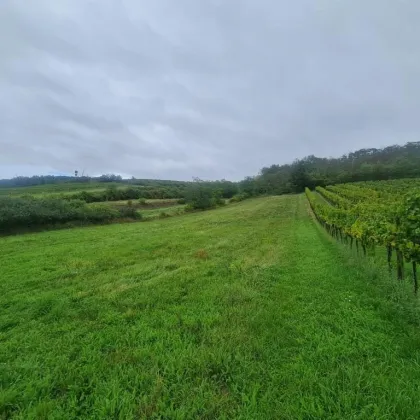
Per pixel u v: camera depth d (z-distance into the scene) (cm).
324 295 628
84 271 921
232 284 736
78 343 452
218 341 436
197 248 1327
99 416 296
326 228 1908
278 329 464
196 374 363
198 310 570
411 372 346
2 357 415
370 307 554
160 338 458
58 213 2456
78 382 351
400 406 291
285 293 650
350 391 314
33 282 801
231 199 6134
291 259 1021
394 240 674
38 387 343
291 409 296
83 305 620
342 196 4081
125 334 477
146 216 3431
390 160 8725
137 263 1048
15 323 539
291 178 8119
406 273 777
